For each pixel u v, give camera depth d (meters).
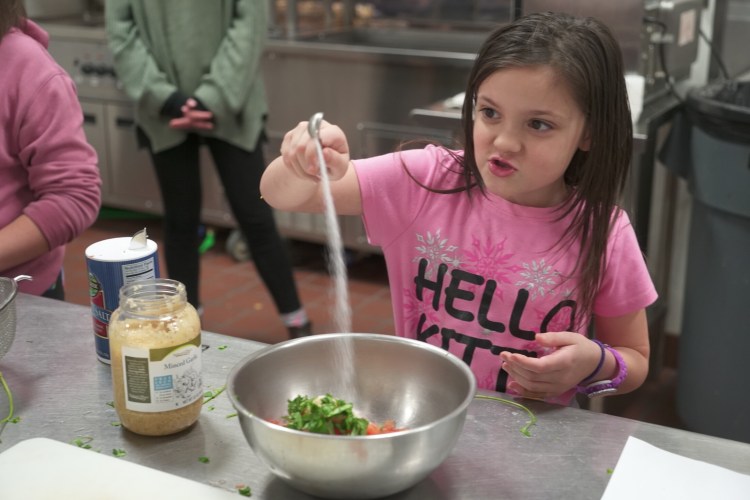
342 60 3.24
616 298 1.23
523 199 1.23
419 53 3.07
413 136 3.19
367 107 3.26
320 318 3.07
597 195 1.16
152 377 0.93
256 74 2.65
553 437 0.96
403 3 3.82
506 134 1.06
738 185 2.05
